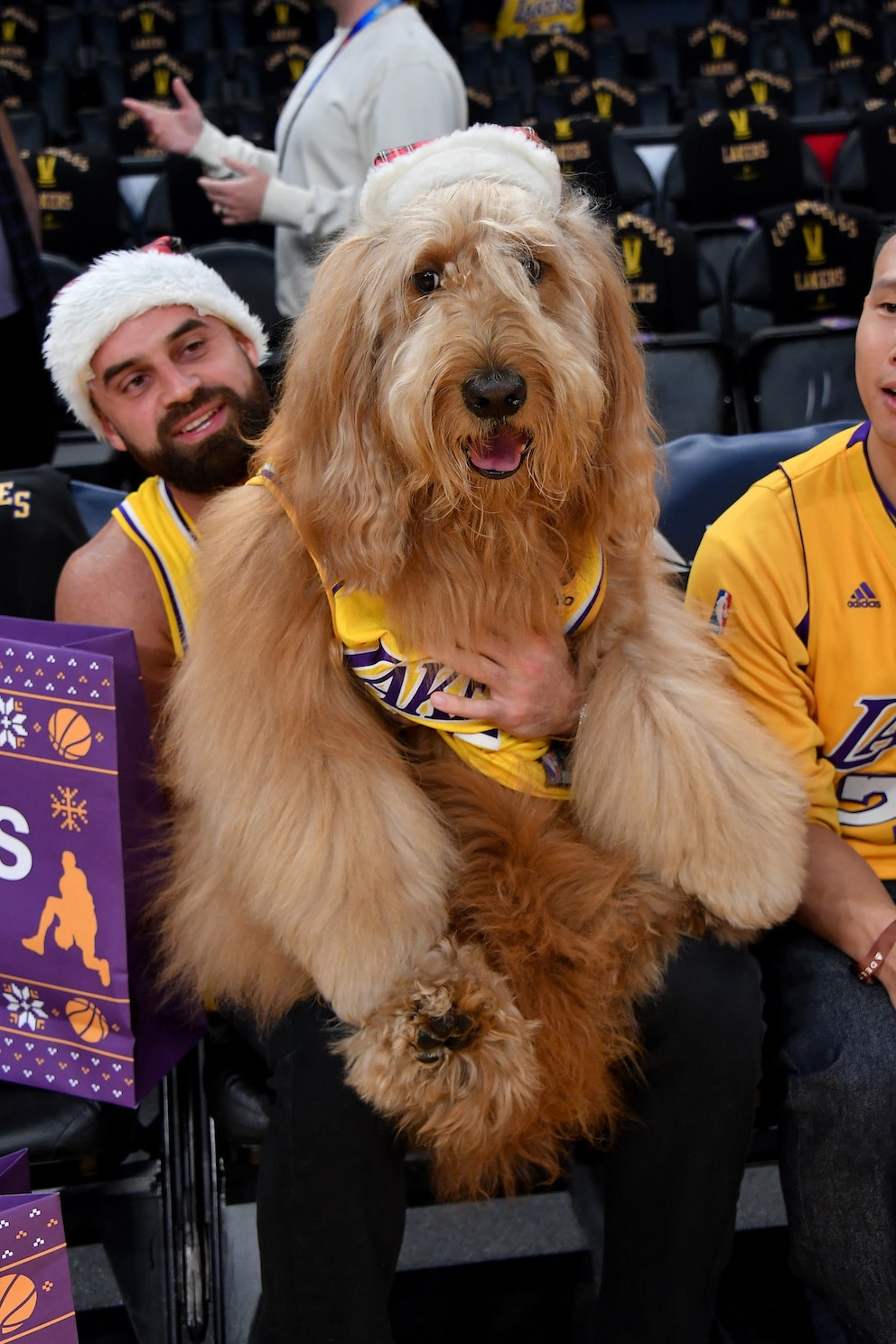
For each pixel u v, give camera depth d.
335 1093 1.51
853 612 1.80
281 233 3.25
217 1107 1.72
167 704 1.70
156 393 1.94
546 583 1.56
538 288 1.41
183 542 1.97
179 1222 1.77
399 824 1.53
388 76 2.86
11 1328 1.40
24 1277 1.40
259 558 1.56
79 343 1.92
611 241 1.56
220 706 1.54
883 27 8.26
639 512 1.55
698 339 3.53
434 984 1.47
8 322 2.79
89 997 1.62
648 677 1.65
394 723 1.71
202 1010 1.77
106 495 2.37
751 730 1.69
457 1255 2.19
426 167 1.44
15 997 1.68
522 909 1.57
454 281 1.35
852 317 4.11
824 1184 1.65
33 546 2.14
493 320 1.32
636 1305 1.61
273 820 1.50
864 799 1.91
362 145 2.94
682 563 2.08
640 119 6.89
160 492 2.01
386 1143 1.54
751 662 1.83
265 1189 1.55
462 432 1.35
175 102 7.75
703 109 7.13
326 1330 1.53
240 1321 1.88
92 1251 2.22
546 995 1.54
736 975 1.60
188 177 4.73
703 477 2.23
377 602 1.53
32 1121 1.66
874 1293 1.66
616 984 1.56
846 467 1.82
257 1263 1.95
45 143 6.53
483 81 7.79
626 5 9.05
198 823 1.64
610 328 1.51
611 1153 1.64
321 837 1.48
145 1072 1.69
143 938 1.70
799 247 4.07
